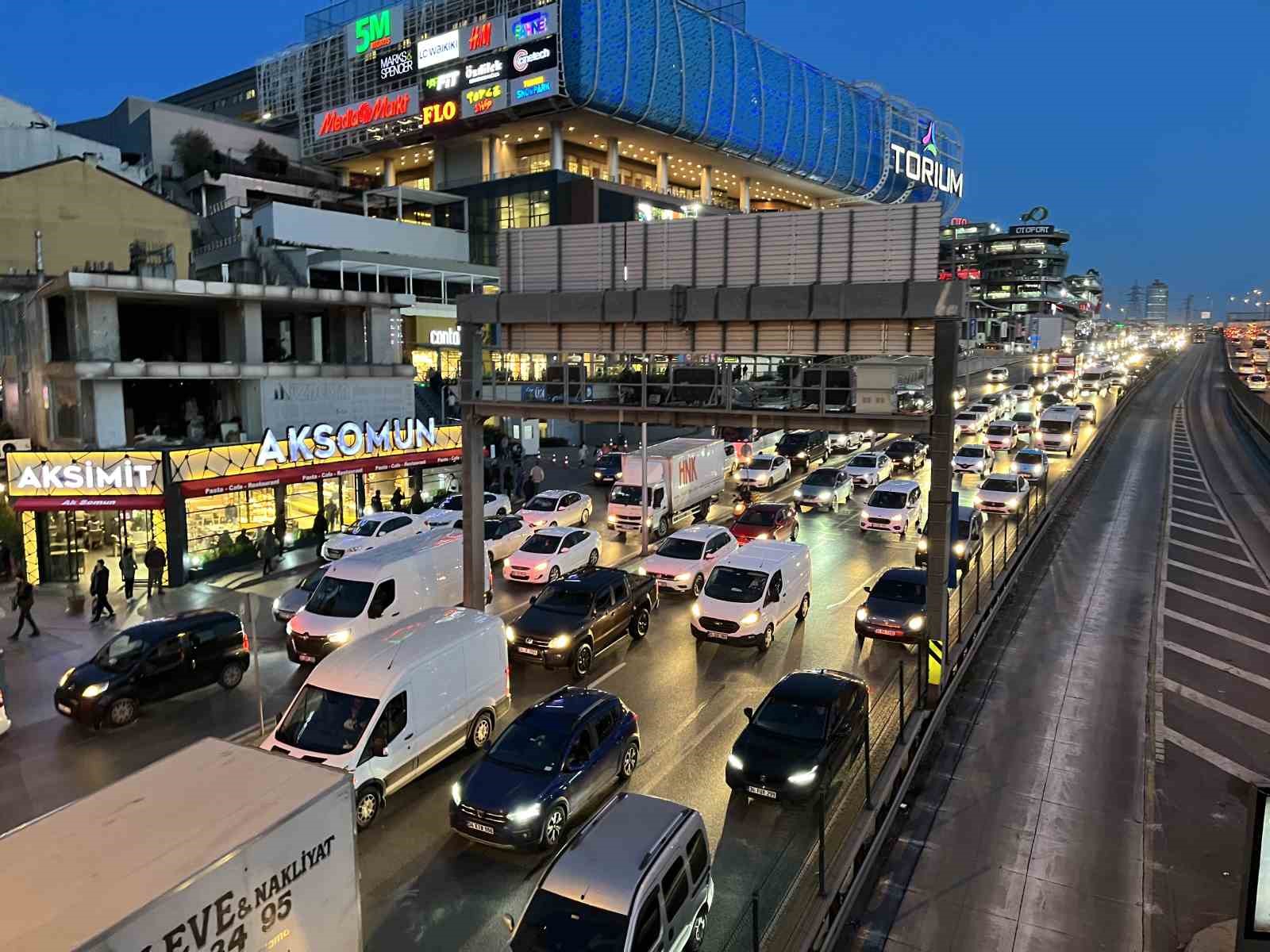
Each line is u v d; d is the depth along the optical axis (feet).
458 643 46.34
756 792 40.24
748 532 92.84
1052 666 60.39
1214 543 98.17
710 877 32.55
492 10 227.61
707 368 70.85
